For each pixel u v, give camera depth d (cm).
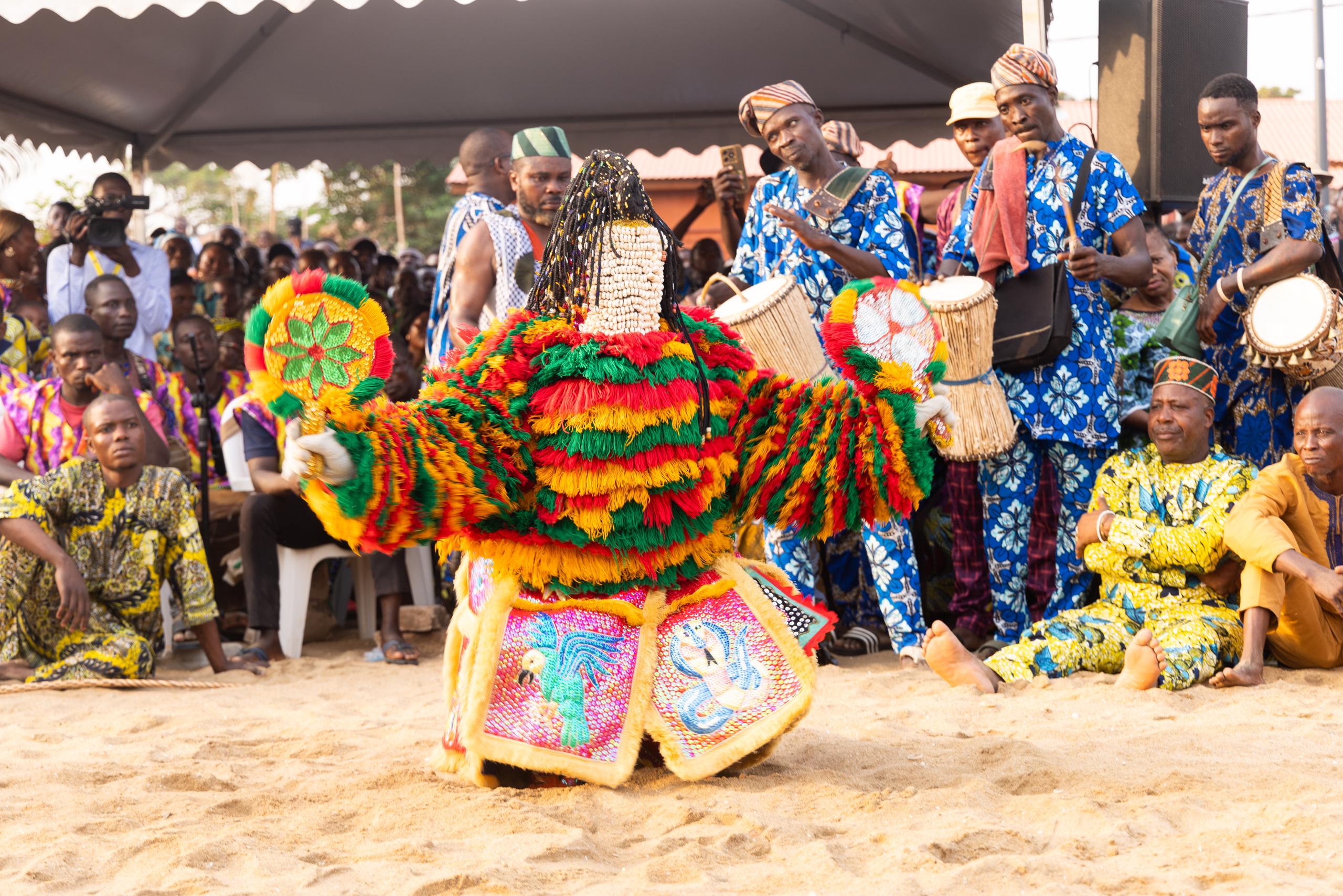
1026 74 572
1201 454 536
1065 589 588
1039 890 253
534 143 573
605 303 335
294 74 1096
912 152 2200
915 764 365
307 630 750
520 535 335
